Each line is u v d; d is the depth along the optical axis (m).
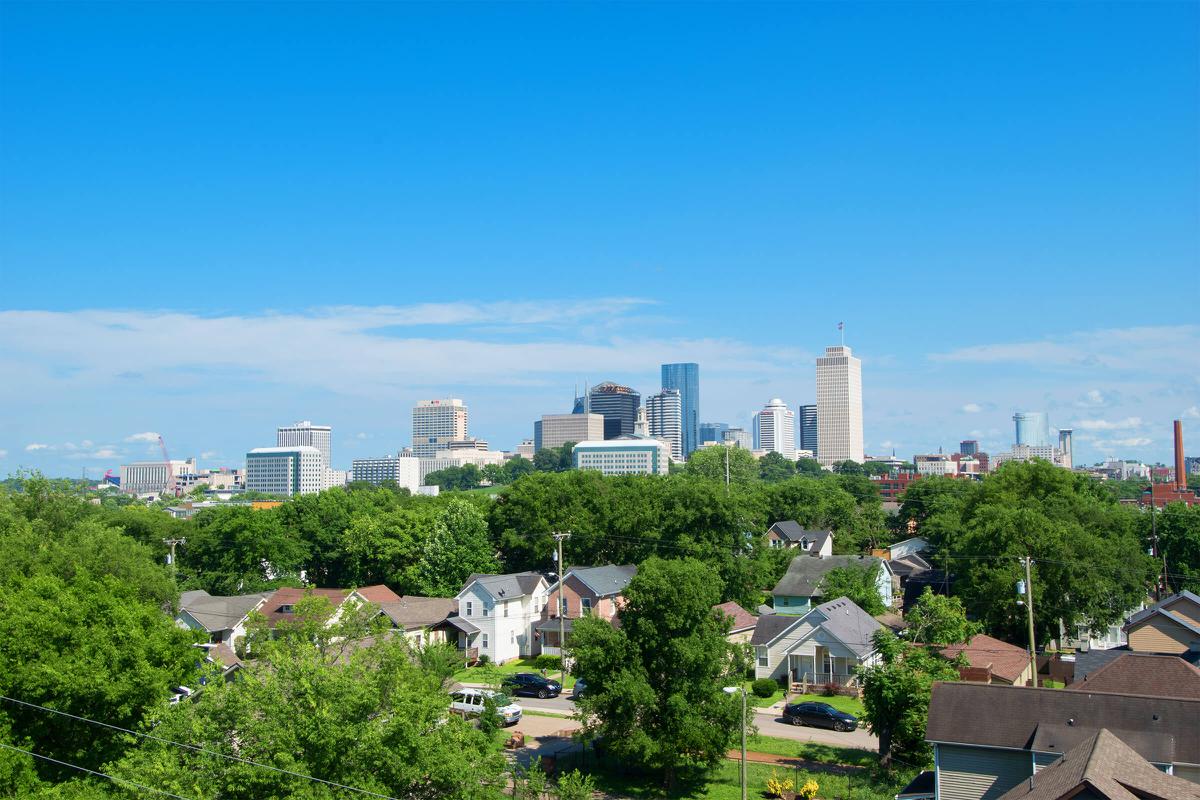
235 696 30.56
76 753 39.28
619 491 106.88
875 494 170.00
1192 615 65.12
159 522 111.25
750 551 99.12
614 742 47.88
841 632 70.25
